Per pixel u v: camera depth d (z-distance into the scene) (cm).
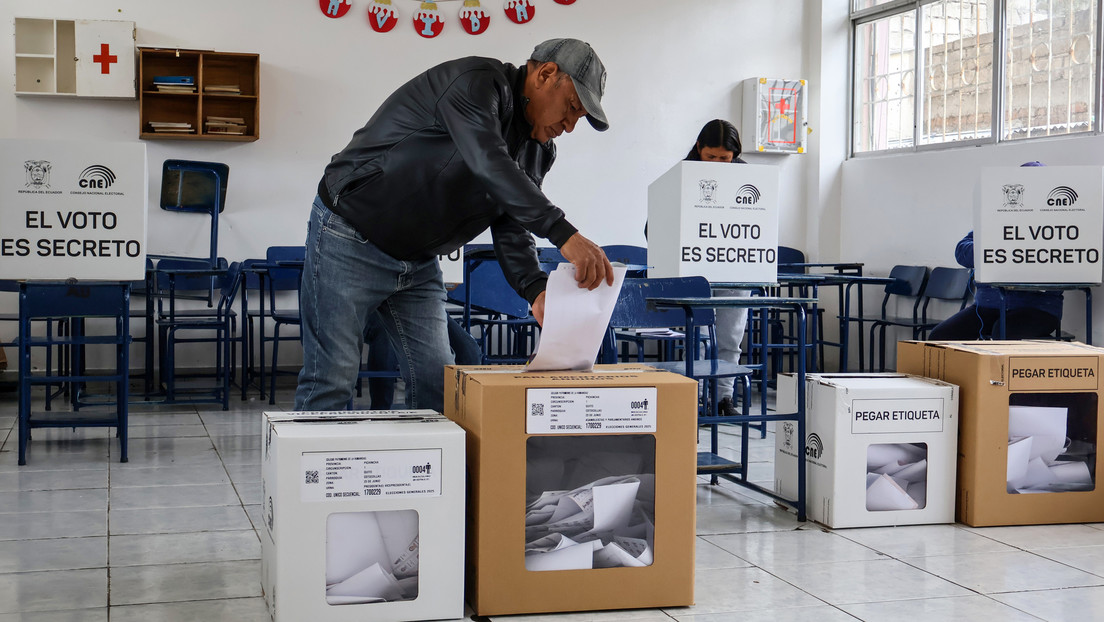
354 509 182
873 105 702
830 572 230
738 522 281
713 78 701
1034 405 277
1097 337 512
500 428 188
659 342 557
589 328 196
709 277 343
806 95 705
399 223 206
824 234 718
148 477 332
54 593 207
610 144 679
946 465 279
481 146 188
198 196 596
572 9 668
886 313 670
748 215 346
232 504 293
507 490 190
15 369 582
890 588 218
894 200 667
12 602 201
